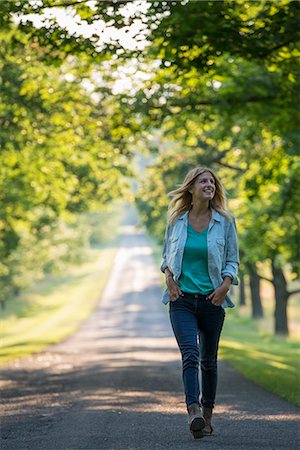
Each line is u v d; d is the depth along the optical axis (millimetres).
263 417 15133
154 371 29031
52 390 22312
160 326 83875
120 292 148000
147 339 60875
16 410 17391
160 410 16359
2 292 116062
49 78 34000
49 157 43562
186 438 12242
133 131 32094
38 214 66125
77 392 21453
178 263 11695
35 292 150250
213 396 12383
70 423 14719
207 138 40812
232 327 85062
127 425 14062
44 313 114688
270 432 13000
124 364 33094
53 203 55688
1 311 118188
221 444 11562
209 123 35031
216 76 29016
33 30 23469
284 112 30781
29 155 42719
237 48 23938
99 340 59125
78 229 150875
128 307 118875
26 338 66812
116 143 38438
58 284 168250
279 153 39344
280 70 27016
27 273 118250
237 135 41281
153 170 65438
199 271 11719
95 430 13586
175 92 32438
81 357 38688
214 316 11820
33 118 35531
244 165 46781
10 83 34062
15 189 50844
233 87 30250
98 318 99562
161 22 22469
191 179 11812
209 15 22281
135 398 19250
